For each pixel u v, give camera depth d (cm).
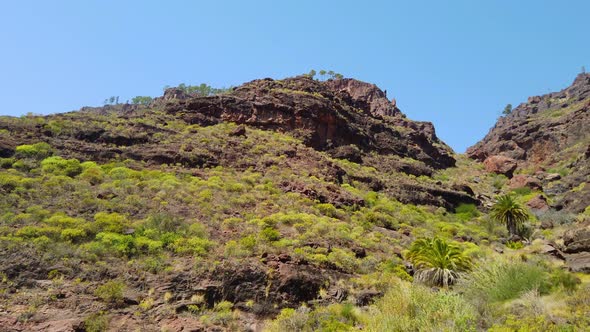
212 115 6250
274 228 2998
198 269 2178
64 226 2442
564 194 6925
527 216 4634
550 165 9275
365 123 7900
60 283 1936
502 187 7794
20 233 2252
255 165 4597
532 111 17550
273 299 2095
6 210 2580
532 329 1123
